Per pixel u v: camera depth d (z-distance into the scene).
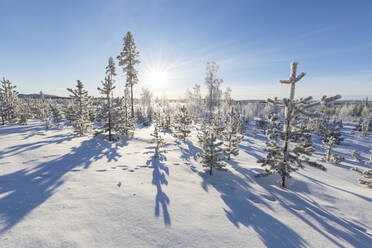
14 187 6.29
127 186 6.94
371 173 10.98
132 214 4.91
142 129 31.20
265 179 10.26
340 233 4.95
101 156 12.31
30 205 4.99
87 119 24.52
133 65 35.81
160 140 14.39
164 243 3.83
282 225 5.11
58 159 10.69
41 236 3.71
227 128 15.26
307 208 6.64
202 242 3.98
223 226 4.73
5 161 9.84
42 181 6.95
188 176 9.39
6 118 35.41
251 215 5.55
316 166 8.07
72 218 4.45
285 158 8.55
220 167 10.06
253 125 72.31
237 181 9.52
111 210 5.01
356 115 120.38
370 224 5.72
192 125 46.41
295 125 8.21
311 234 4.76
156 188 7.07
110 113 19.98
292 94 8.02
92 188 6.46
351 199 7.78
